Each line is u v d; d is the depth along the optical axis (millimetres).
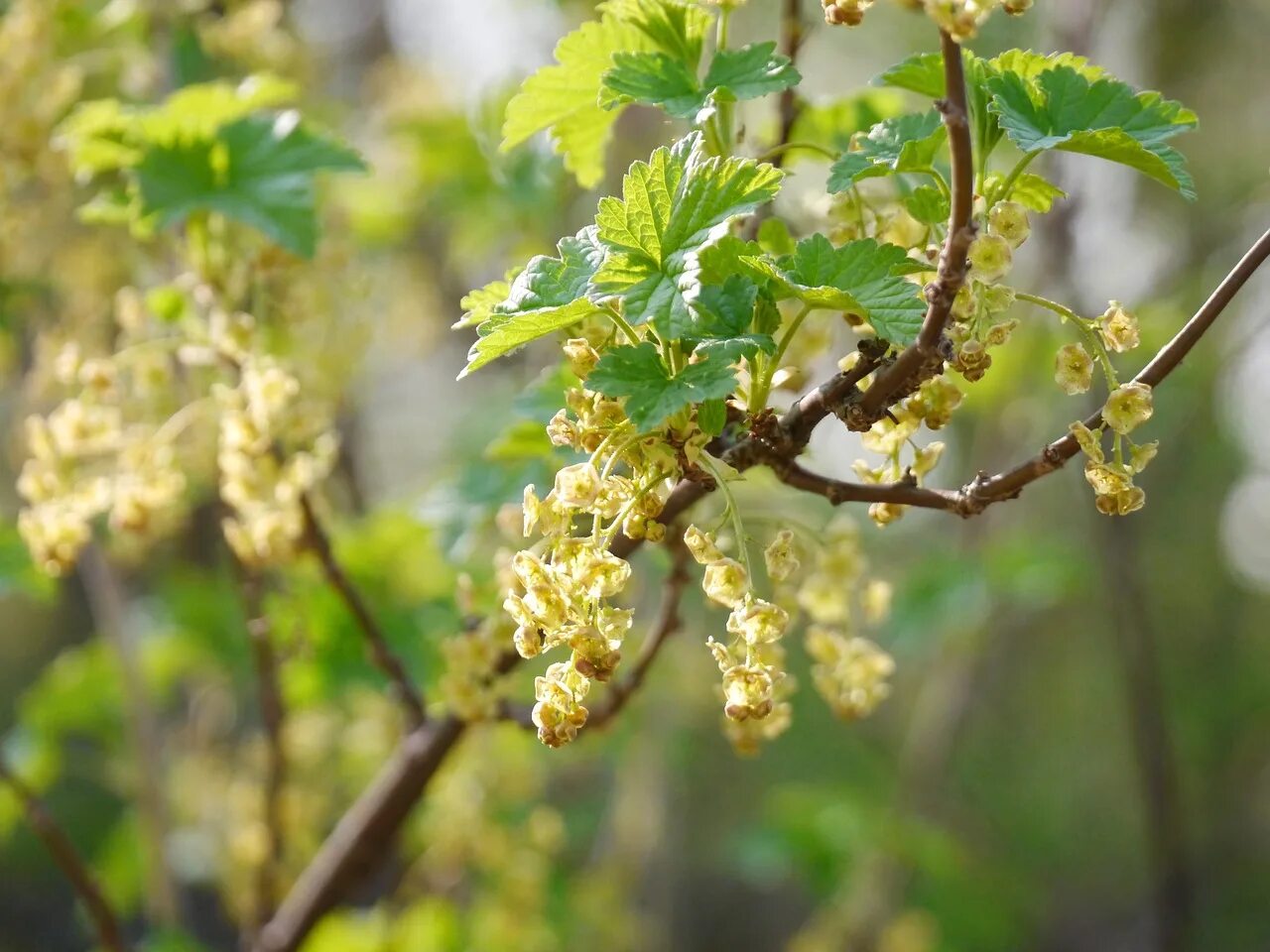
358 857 821
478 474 825
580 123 693
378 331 1331
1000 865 2449
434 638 954
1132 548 1370
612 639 616
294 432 753
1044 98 638
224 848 1241
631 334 626
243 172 775
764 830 1408
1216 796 2736
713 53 668
